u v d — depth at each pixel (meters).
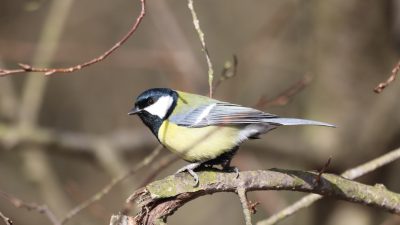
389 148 11.34
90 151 12.20
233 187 6.19
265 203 12.41
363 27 11.45
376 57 11.48
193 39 17.64
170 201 6.02
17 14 16.89
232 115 7.37
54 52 12.87
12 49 13.58
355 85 11.51
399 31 11.32
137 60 15.17
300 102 13.01
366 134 11.38
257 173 6.29
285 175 6.35
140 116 7.84
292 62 14.31
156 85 17.56
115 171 11.98
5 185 15.27
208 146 7.44
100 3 17.64
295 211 7.53
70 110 17.11
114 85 17.42
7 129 11.98
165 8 14.45
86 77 17.28
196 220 17.14
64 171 16.64
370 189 6.64
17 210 15.16
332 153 11.48
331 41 11.62
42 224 15.30
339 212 11.93
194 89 12.91
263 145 11.79
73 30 17.33
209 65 7.09
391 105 11.31
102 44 17.45
